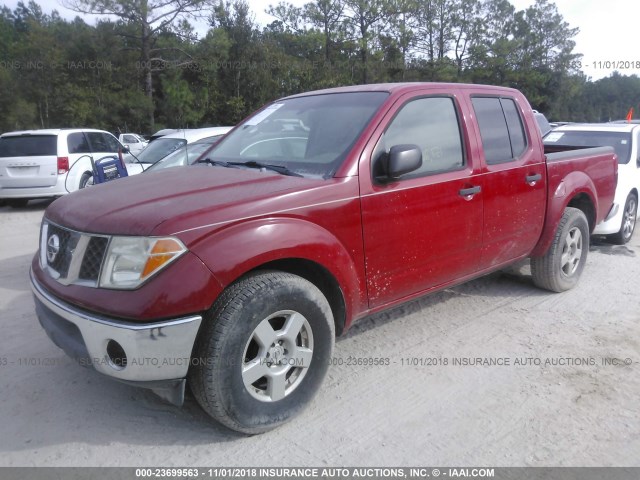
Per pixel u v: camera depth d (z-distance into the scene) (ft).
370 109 12.30
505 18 154.10
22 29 215.92
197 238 9.05
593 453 9.66
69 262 9.60
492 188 14.07
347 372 12.53
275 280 9.71
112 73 135.85
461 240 13.43
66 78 134.72
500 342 14.10
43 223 11.13
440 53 146.92
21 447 9.79
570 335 14.53
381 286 11.88
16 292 18.11
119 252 9.00
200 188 10.53
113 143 43.55
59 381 12.05
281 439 10.07
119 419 10.66
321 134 12.33
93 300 9.02
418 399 11.39
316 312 10.33
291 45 132.67
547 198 16.25
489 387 11.85
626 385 11.93
